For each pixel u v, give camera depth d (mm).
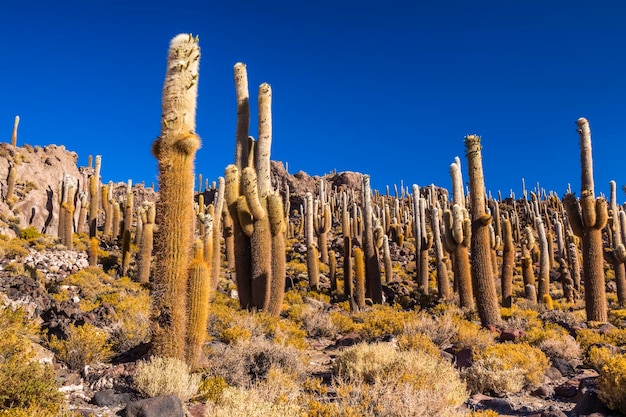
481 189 14555
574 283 26906
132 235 34906
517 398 7414
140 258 21250
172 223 7418
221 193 25734
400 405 5098
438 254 22578
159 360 6598
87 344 7332
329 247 34062
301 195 58969
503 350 8680
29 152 37438
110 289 17344
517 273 31266
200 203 33438
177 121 7641
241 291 14336
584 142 15789
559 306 21453
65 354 7191
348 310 18359
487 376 7637
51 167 37750
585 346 10688
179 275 7328
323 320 13695
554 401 7293
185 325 7363
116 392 6133
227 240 25625
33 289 12289
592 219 15320
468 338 10531
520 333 11609
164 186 7527
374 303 20859
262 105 15562
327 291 22562
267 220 14312
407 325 11172
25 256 20969
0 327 6914
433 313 17219
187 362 7312
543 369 8609
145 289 19031
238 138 15578
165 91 7758
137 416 5285
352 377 7145
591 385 7285
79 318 9883
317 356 10430
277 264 14383
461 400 6609
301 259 31141
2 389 4906
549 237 35094
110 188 45531
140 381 6086
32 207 33438
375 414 5141
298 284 23578
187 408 5883
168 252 7348
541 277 22266
